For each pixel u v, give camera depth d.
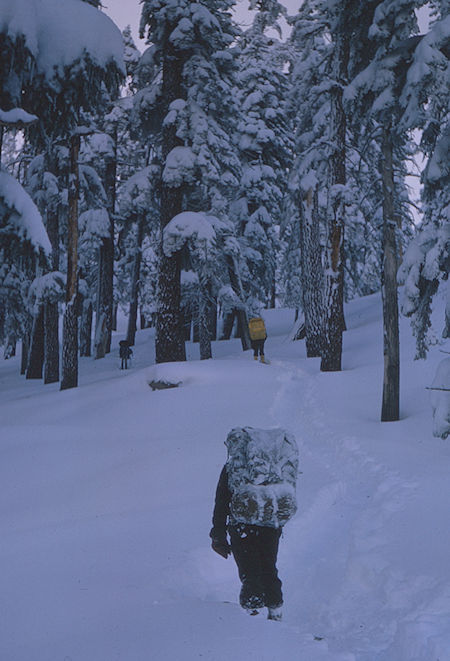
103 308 32.59
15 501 10.25
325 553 7.07
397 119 13.88
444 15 12.90
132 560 6.43
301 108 24.30
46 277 23.84
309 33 20.62
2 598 5.12
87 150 30.30
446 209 11.48
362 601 5.48
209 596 5.75
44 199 25.16
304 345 27.97
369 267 36.06
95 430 14.95
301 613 5.50
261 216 33.69
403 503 8.16
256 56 34.09
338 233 19.12
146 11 21.16
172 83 21.50
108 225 31.02
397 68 13.74
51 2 11.66
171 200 21.27
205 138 20.80
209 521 8.02
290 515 4.59
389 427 13.32
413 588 5.33
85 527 8.14
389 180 14.41
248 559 4.59
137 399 17.00
